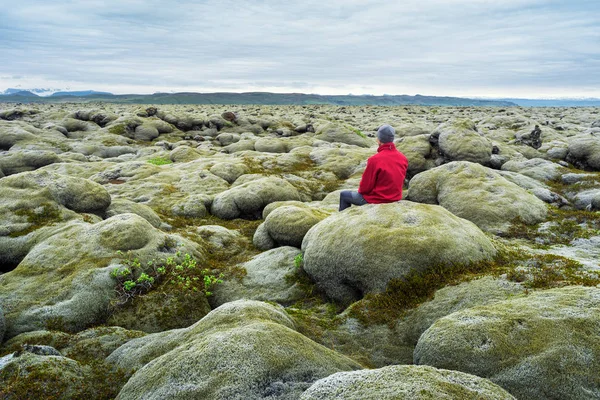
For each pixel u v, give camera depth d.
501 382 8.11
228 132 70.31
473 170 25.39
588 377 7.71
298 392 7.76
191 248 18.70
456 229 15.16
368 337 12.23
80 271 15.17
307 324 13.05
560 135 51.81
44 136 57.03
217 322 10.34
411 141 38.53
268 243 21.03
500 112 130.38
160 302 14.88
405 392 5.95
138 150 51.47
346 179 37.09
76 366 10.21
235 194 27.45
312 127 65.88
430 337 9.52
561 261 14.45
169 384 8.00
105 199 21.92
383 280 13.85
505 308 9.78
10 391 9.03
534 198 23.00
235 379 7.78
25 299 14.05
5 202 19.42
